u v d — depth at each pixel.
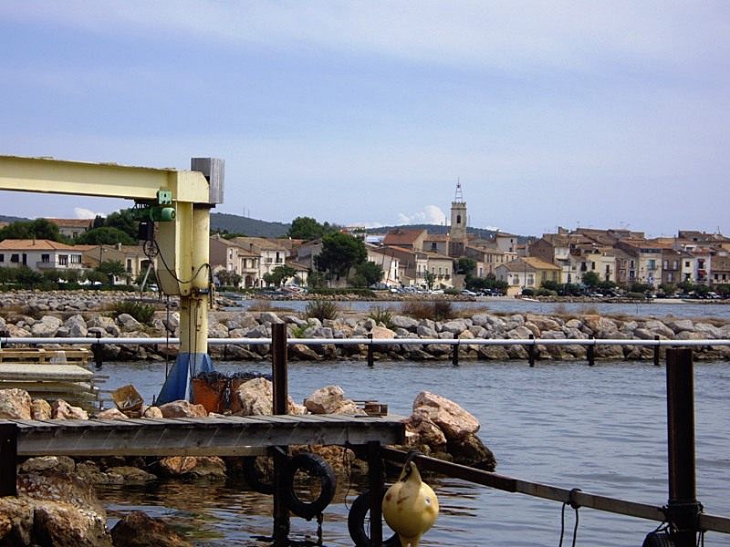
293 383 35.09
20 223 157.25
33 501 13.08
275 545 14.64
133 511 16.09
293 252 183.75
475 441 20.75
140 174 21.55
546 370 43.06
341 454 18.84
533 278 191.25
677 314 111.56
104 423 13.62
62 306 66.31
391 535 15.30
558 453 22.80
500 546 14.88
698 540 12.53
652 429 26.70
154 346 41.62
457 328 54.44
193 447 13.98
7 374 20.48
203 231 22.28
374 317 56.28
